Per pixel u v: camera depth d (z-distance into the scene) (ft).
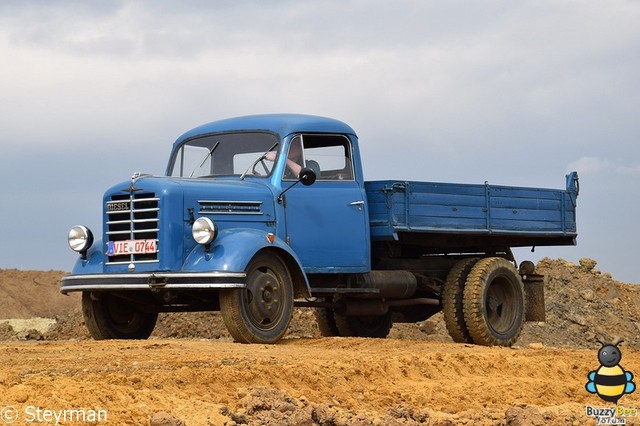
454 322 52.95
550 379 39.55
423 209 51.26
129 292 46.96
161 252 43.01
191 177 48.62
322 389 33.09
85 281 44.52
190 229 43.50
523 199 56.18
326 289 47.50
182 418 26.63
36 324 84.17
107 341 42.65
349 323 57.98
